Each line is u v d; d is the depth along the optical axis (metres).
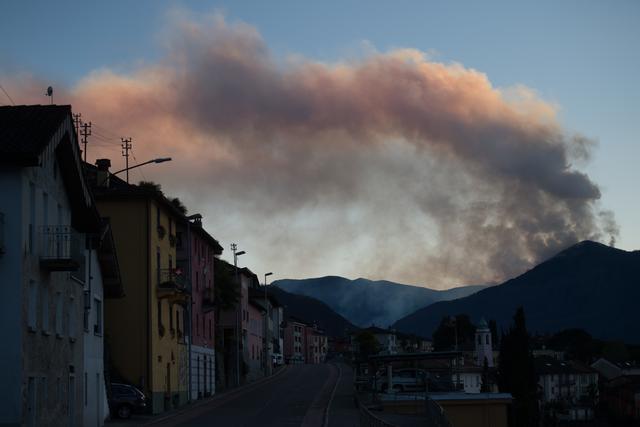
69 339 34.94
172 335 57.50
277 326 149.12
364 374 75.81
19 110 31.17
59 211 34.22
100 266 42.62
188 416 48.19
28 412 29.34
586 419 140.38
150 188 55.06
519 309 84.56
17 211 28.77
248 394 69.94
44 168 31.62
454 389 56.97
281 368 130.88
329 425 40.22
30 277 29.58
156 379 52.56
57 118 30.70
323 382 87.12
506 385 83.06
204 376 68.75
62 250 32.72
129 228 52.91
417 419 38.53
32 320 29.94
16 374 28.20
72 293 35.59
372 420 27.80
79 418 36.47
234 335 86.00
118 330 52.16
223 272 81.50
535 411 82.50
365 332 160.62
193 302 65.81
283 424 40.97
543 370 155.00
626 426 127.88
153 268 53.28
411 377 60.06
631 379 131.75
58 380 33.22
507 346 83.81
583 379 158.88
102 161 55.88
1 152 28.41
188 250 61.31
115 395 46.88
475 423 49.16
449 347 168.00
